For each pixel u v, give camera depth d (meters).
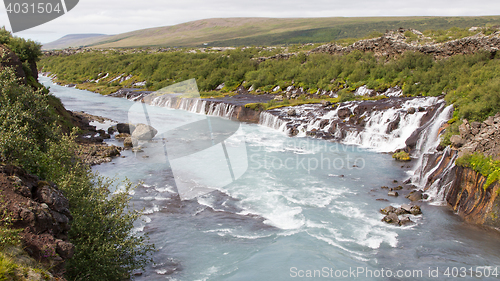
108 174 26.61
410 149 33.72
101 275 11.42
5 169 10.01
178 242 17.42
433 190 23.84
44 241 8.70
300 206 21.83
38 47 41.06
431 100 41.62
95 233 11.69
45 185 10.48
